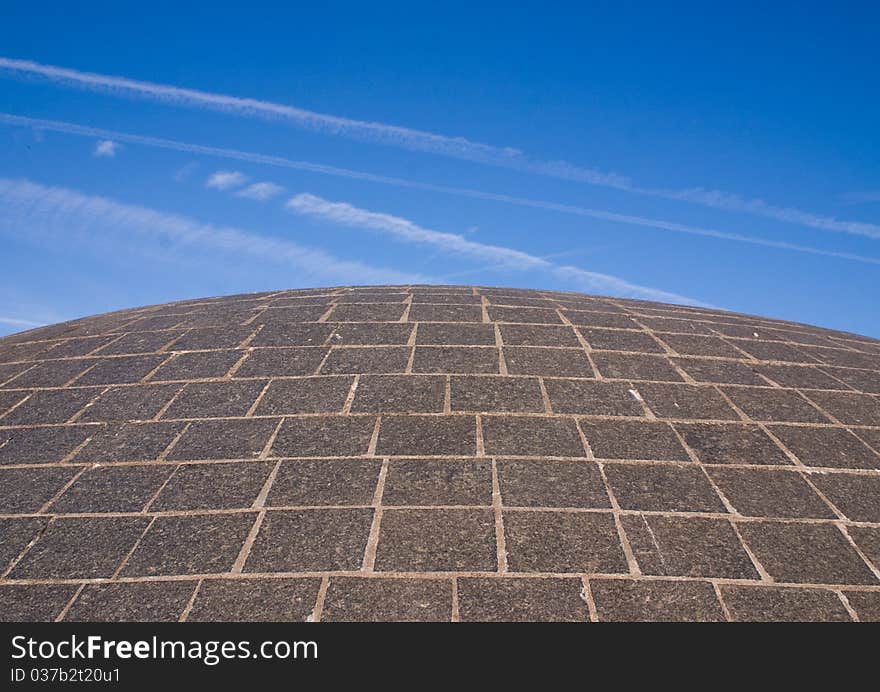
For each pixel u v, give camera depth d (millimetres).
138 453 4410
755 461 4367
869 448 4613
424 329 6340
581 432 4586
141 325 6918
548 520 3725
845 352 6695
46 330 7402
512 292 8258
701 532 3689
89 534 3686
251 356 5793
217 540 3600
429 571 3369
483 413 4785
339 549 3510
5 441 4625
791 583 3363
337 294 7852
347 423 4668
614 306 7746
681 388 5309
